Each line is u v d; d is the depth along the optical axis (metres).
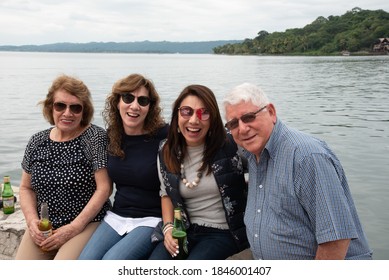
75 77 3.75
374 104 20.58
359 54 135.62
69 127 3.66
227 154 3.18
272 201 2.71
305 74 47.44
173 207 3.44
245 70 57.81
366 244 2.77
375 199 7.39
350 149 11.01
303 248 2.69
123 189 3.64
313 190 2.56
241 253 3.57
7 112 17.00
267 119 2.73
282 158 2.67
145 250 3.39
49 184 3.63
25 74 45.91
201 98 3.11
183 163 3.27
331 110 18.64
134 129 3.57
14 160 9.91
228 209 3.18
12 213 4.58
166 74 47.91
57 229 3.55
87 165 3.66
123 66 74.94
